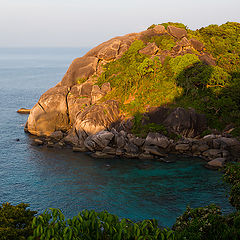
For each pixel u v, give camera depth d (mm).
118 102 79250
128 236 17500
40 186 52188
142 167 60281
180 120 69562
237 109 71500
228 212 41781
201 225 19578
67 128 83562
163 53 90750
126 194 48562
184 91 77688
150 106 75500
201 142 66812
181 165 60656
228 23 106375
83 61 94750
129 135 70375
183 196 47438
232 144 63750
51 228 17953
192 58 80750
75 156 67688
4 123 98188
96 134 69500
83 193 49250
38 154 69125
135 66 85000
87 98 85562
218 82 74938
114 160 64625
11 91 177250
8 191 50281
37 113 82562
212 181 52938
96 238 18031
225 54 88750
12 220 22281
